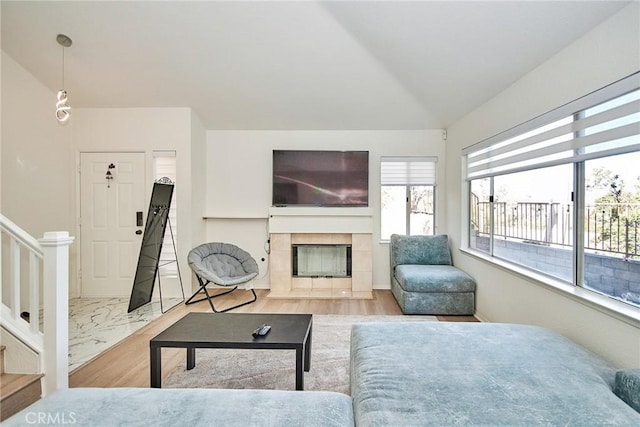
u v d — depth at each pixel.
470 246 4.04
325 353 2.70
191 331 2.14
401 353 1.69
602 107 1.92
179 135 4.31
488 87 3.14
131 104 4.23
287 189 4.66
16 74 3.59
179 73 3.61
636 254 1.75
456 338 1.88
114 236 4.37
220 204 4.85
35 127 3.82
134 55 3.35
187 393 1.40
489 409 1.23
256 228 4.86
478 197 3.81
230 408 1.28
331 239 4.71
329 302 4.18
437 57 2.94
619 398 1.33
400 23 2.63
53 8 2.88
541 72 2.49
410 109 4.16
